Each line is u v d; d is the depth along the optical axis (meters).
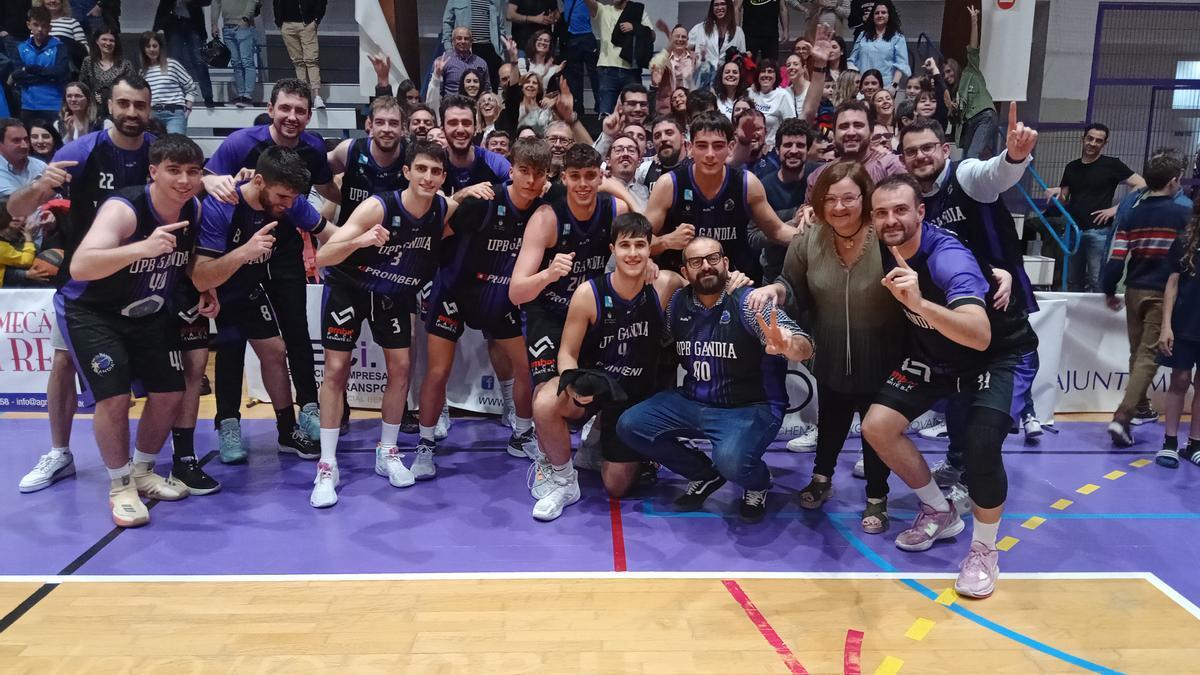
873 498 3.66
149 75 7.51
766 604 2.96
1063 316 5.03
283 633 2.74
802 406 4.77
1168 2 9.70
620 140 4.96
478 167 4.58
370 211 3.68
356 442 4.78
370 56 6.50
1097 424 5.16
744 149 4.89
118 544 3.41
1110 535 3.57
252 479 4.19
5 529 3.55
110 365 3.47
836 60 7.69
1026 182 9.05
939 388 3.24
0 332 5.26
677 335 3.74
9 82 7.86
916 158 3.60
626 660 2.60
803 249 3.56
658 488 4.15
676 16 10.54
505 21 9.58
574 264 3.87
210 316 3.81
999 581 3.15
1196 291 4.24
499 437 4.93
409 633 2.74
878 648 2.68
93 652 2.62
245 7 9.00
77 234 3.95
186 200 3.43
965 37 8.80
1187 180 8.38
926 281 3.05
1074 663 2.61
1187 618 2.88
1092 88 9.44
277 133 4.20
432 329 4.05
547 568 3.22
